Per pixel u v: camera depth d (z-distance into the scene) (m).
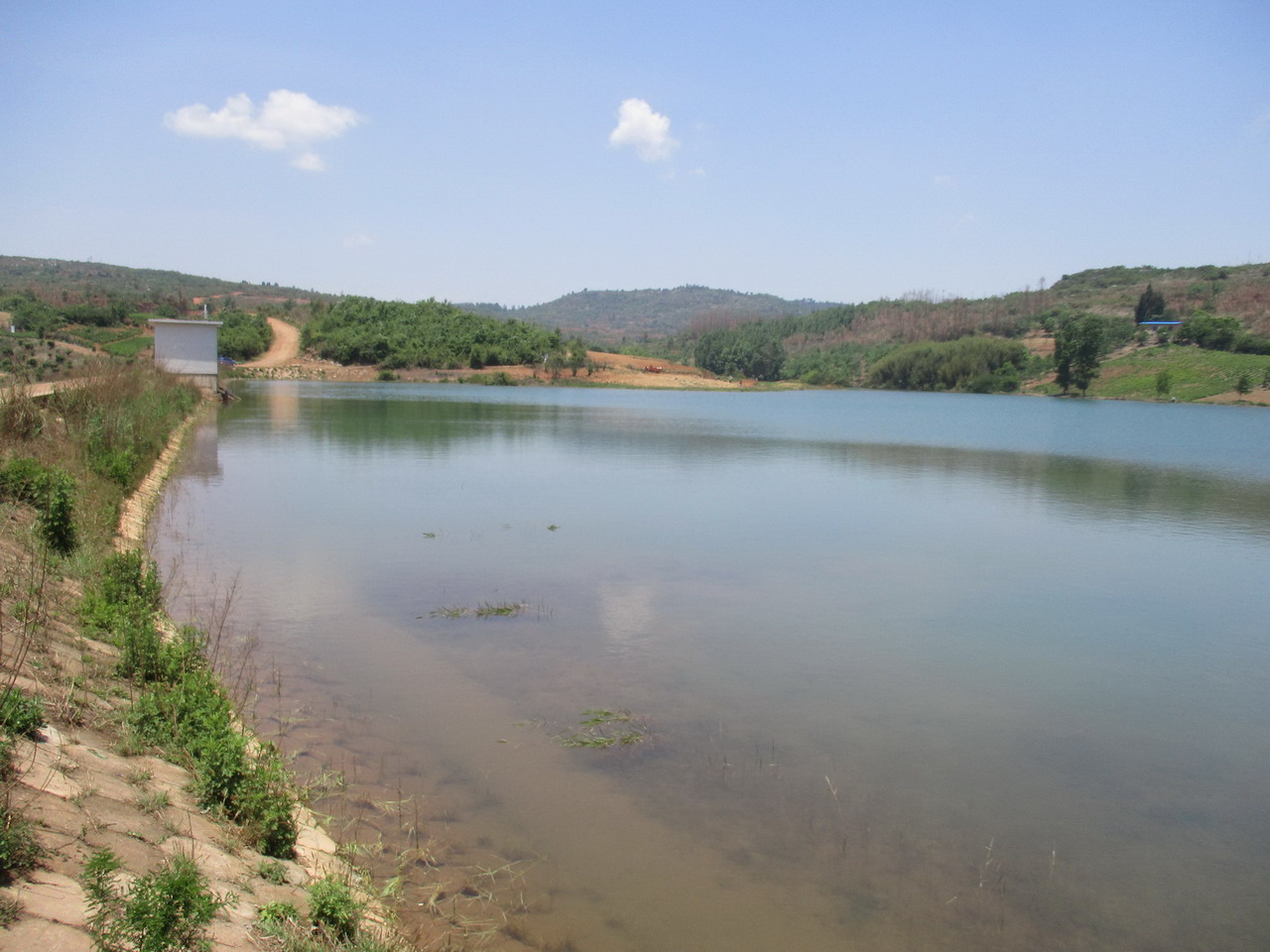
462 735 8.87
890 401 99.44
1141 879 6.87
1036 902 6.50
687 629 12.77
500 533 19.03
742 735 9.20
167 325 51.53
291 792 7.31
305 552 16.59
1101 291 172.50
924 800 7.98
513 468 29.80
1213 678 11.43
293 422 43.16
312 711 9.24
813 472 31.19
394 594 14.02
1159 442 48.47
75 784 5.85
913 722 9.76
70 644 8.78
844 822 7.52
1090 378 108.06
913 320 174.62
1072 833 7.53
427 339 106.00
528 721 9.28
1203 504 26.53
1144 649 12.58
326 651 11.20
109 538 14.17
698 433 45.44
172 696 7.95
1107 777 8.61
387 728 8.95
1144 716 10.16
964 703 10.36
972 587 15.82
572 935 5.84
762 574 16.19
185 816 6.15
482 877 6.49
